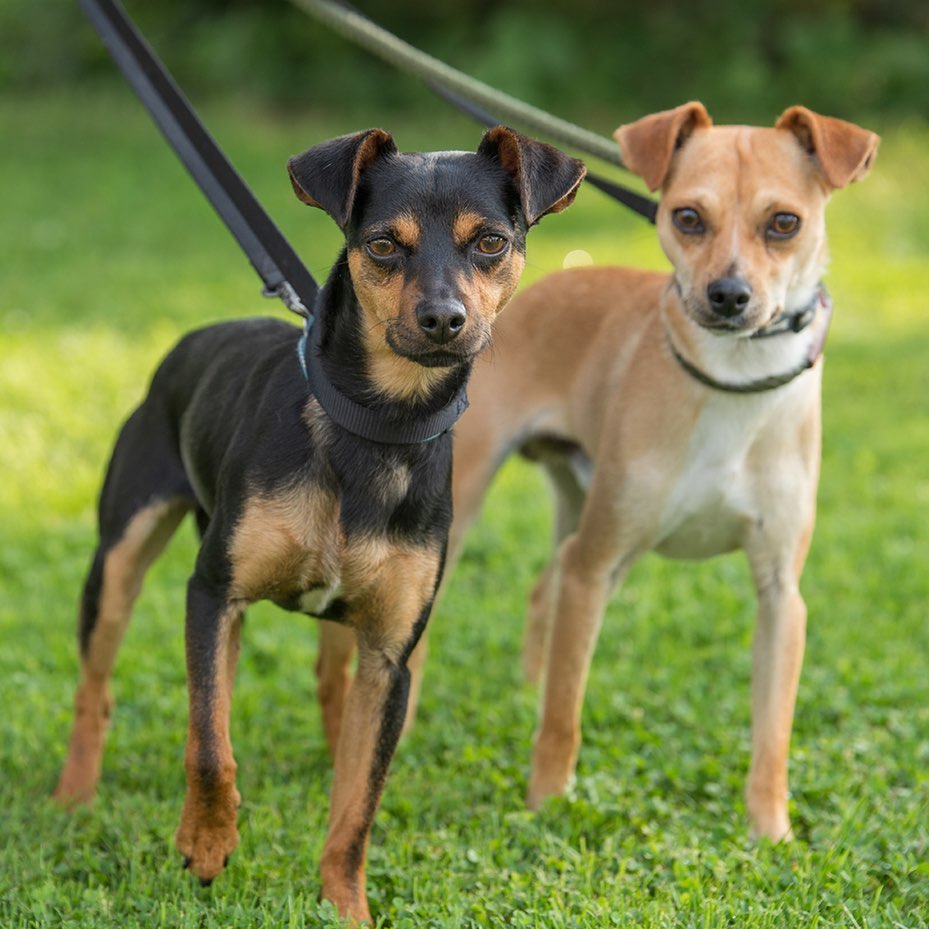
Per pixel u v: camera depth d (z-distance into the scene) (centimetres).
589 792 570
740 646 724
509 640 743
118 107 2492
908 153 2248
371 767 466
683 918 467
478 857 512
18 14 2667
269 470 452
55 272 1584
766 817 545
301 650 721
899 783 584
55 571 812
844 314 1473
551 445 654
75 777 565
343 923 451
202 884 471
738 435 548
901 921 473
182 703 653
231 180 541
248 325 545
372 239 432
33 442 1013
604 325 621
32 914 465
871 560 839
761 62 2595
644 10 2627
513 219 451
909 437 1075
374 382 448
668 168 554
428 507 464
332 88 2580
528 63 2525
